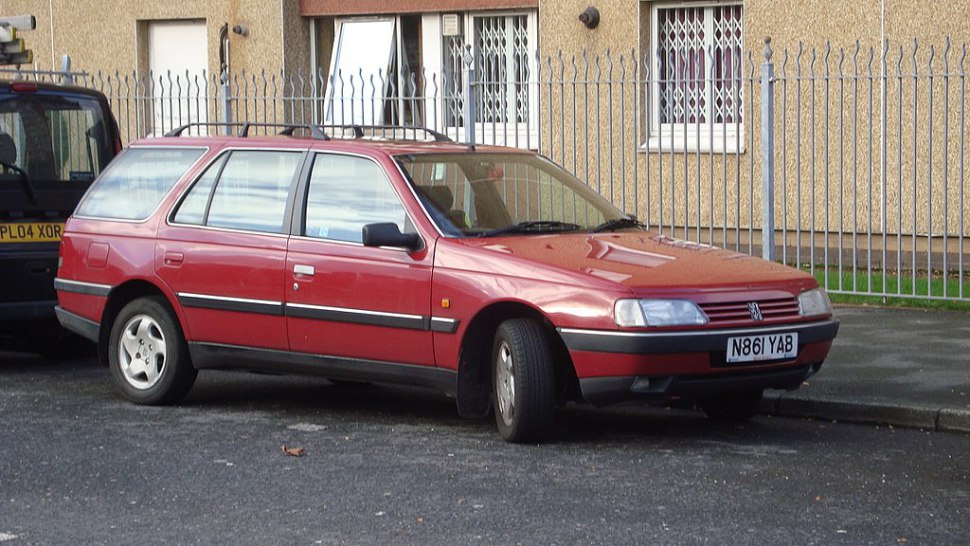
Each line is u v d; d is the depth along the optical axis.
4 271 10.57
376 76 18.89
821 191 15.19
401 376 8.36
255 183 9.02
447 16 18.31
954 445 8.04
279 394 9.86
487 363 8.19
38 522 6.39
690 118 16.11
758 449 7.91
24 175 10.74
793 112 15.37
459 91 18.22
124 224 9.48
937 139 14.47
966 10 14.20
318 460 7.64
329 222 8.62
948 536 6.07
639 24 16.33
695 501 6.69
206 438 8.26
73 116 11.16
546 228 8.60
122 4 20.50
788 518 6.37
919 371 9.71
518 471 7.34
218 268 8.93
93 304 9.55
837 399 8.83
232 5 19.56
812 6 15.15
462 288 7.98
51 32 21.17
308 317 8.59
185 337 9.17
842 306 12.73
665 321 7.55
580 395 8.12
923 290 13.17
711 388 7.78
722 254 8.41
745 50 15.61
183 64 20.36
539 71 13.92
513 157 9.19
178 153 9.45
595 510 6.53
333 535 6.15
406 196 8.41
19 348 12.36
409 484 7.07
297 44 19.39
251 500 6.77
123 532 6.22
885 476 7.21
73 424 8.68
